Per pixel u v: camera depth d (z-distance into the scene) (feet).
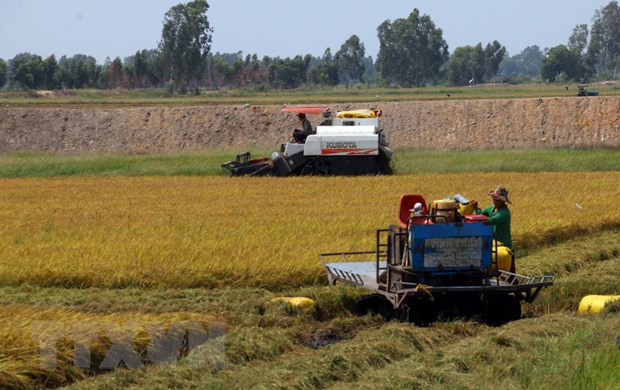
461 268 80.48
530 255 119.03
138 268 99.35
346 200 172.24
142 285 97.45
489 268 81.61
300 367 66.08
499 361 66.54
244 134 334.85
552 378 60.80
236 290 94.63
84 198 182.50
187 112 345.72
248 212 152.97
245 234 122.93
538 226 131.03
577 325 77.51
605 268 110.93
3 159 286.66
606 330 72.69
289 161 230.07
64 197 184.96
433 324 81.51
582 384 58.75
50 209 162.40
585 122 325.42
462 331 80.23
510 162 249.75
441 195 176.76
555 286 95.81
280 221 137.59
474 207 88.69
